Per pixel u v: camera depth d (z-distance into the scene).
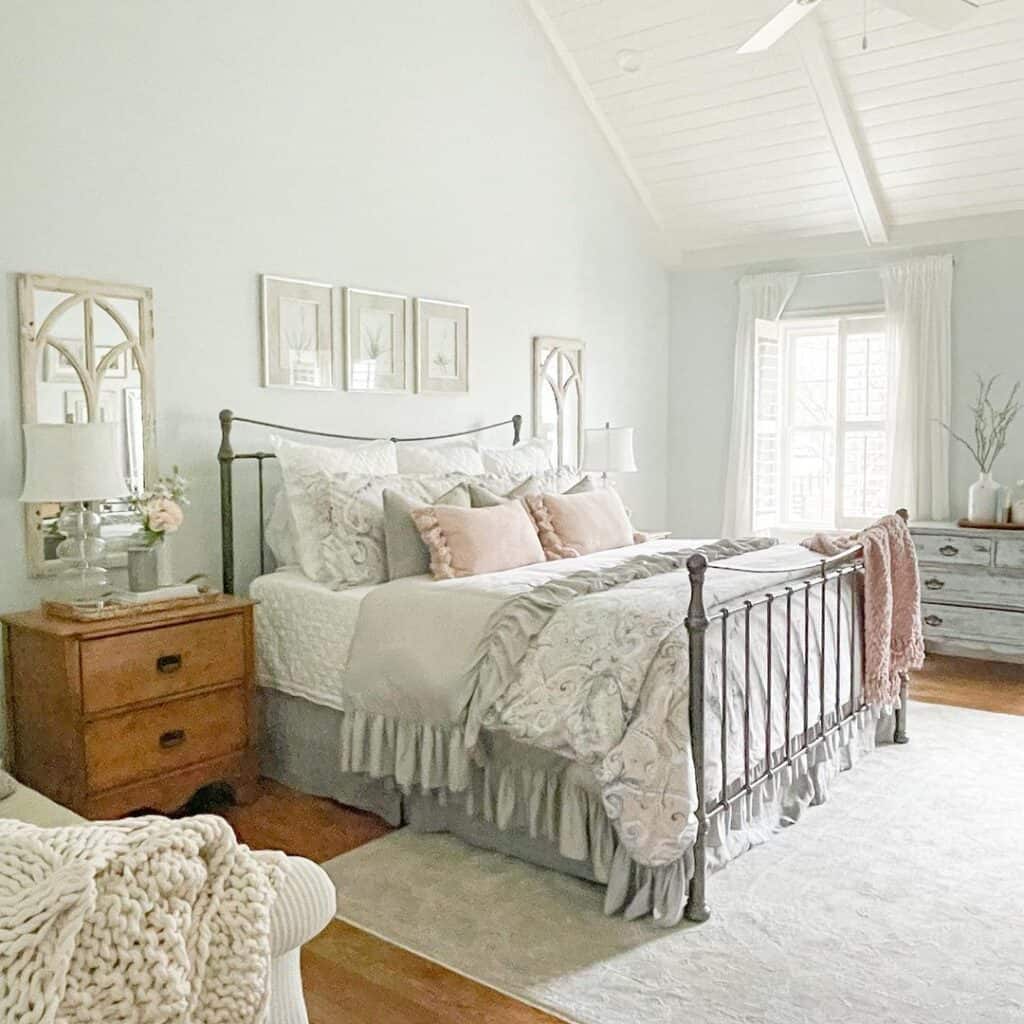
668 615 2.53
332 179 4.02
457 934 2.39
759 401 5.91
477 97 4.70
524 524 3.49
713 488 6.24
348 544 3.33
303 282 3.91
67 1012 0.92
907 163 4.97
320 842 2.94
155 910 1.00
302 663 3.28
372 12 4.15
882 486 5.71
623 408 5.93
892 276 5.45
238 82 3.64
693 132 5.23
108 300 3.24
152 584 3.11
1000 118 4.57
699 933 2.39
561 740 2.50
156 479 3.41
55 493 2.76
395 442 4.29
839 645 3.36
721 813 2.63
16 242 3.02
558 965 2.25
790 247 5.80
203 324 3.56
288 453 3.57
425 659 2.84
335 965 2.26
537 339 5.16
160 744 2.94
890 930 2.39
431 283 4.52
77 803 2.75
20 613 2.99
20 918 0.94
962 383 5.33
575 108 5.30
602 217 5.62
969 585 4.93
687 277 6.26
